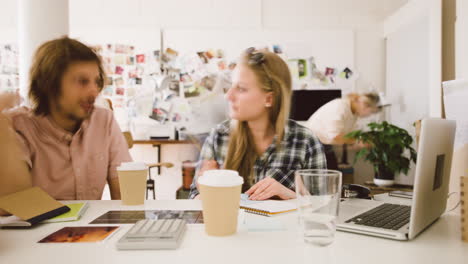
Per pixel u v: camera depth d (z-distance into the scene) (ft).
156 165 10.16
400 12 10.95
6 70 12.00
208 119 12.42
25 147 3.63
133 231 1.96
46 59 3.61
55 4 6.24
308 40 12.28
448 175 2.56
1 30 12.02
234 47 12.34
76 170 3.89
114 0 12.20
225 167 4.68
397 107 11.28
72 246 1.90
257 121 4.67
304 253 1.78
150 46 12.30
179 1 12.30
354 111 12.12
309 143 4.58
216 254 1.77
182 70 12.42
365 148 9.36
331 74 12.28
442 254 1.77
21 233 2.16
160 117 12.44
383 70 12.27
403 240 2.00
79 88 3.73
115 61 12.26
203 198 2.09
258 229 2.23
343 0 12.20
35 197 2.62
